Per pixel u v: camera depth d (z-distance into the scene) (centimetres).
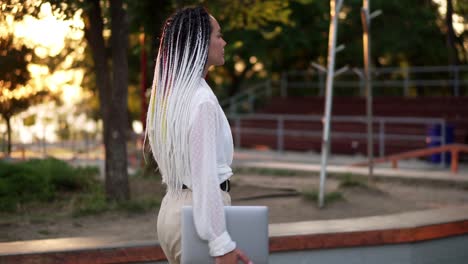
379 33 1944
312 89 2339
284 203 854
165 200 315
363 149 1823
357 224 593
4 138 1293
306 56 2183
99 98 852
